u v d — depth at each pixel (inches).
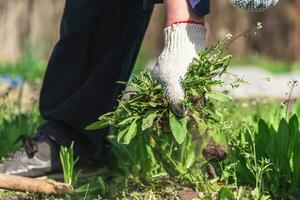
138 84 185.6
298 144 205.8
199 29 178.9
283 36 973.8
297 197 204.1
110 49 227.9
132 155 233.0
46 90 237.3
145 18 224.2
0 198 211.5
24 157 236.1
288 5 971.9
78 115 231.9
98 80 229.1
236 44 956.0
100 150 236.7
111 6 223.6
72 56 231.8
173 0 178.2
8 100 317.4
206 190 203.2
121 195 214.7
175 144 216.1
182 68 175.3
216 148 186.4
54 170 237.1
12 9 817.5
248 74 747.4
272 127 217.5
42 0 824.3
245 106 286.4
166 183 212.5
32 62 682.2
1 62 759.1
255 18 957.2
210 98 191.2
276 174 206.1
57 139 235.6
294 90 565.3
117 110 188.1
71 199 213.5
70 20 225.9
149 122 180.1
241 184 210.8
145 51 847.1
